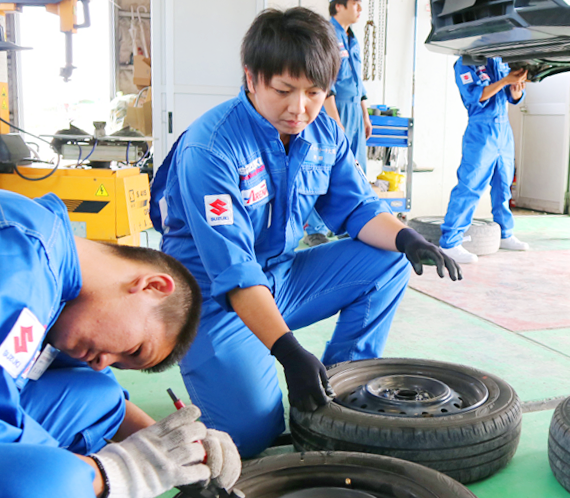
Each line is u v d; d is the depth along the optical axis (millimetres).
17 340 800
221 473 887
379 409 1498
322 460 1272
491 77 4172
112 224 3318
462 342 2492
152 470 790
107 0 7723
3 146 3146
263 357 1581
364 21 5656
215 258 1467
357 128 4746
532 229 5727
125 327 912
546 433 1675
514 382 2033
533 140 7086
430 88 6004
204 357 1532
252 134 1591
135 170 3562
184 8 5250
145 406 1848
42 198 964
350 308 1843
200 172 1513
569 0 2350
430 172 6172
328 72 1443
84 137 3248
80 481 692
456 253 4184
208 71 5387
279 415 1599
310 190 1763
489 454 1377
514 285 3551
